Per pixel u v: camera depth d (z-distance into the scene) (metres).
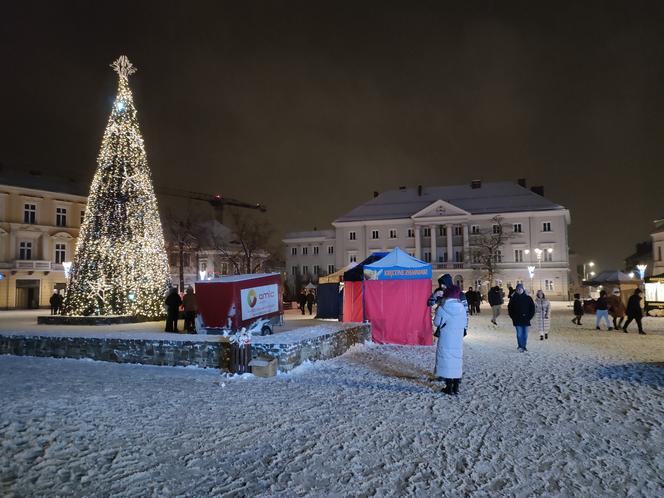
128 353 11.58
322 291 25.28
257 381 9.21
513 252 69.31
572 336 18.12
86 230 20.83
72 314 20.72
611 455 5.30
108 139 20.86
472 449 5.46
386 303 15.62
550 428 6.24
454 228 74.44
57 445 5.41
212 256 61.28
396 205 77.94
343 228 78.06
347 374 9.98
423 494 4.34
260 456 5.20
